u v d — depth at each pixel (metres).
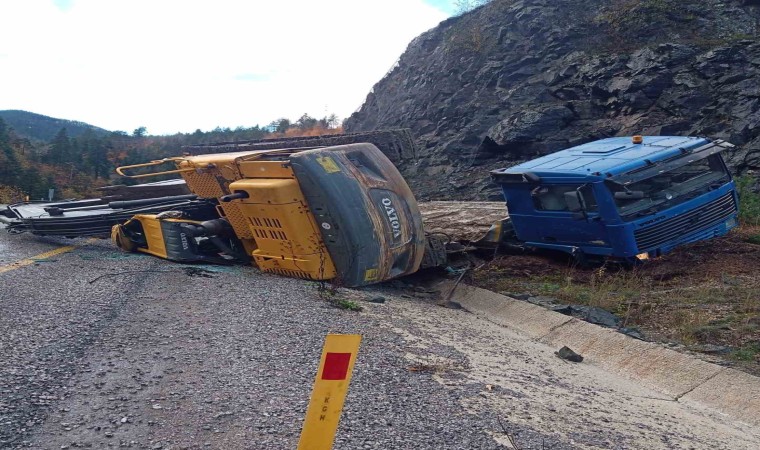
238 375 5.52
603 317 8.74
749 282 9.58
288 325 7.02
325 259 9.48
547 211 11.22
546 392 6.07
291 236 9.48
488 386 5.92
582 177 10.38
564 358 7.51
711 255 10.84
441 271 11.71
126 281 8.84
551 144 17.77
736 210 11.34
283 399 5.10
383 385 5.60
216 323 6.91
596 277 10.42
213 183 10.96
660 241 10.37
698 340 7.84
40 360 5.56
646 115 16.80
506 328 8.81
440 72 24.14
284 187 9.32
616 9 20.72
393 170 10.30
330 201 9.23
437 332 7.73
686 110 16.39
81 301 7.54
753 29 18.48
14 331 6.27
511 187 11.74
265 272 10.20
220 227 11.07
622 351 7.71
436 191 18.98
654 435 5.34
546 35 21.30
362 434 4.62
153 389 5.15
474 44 23.39
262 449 4.32
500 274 11.27
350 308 8.11
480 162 19.45
